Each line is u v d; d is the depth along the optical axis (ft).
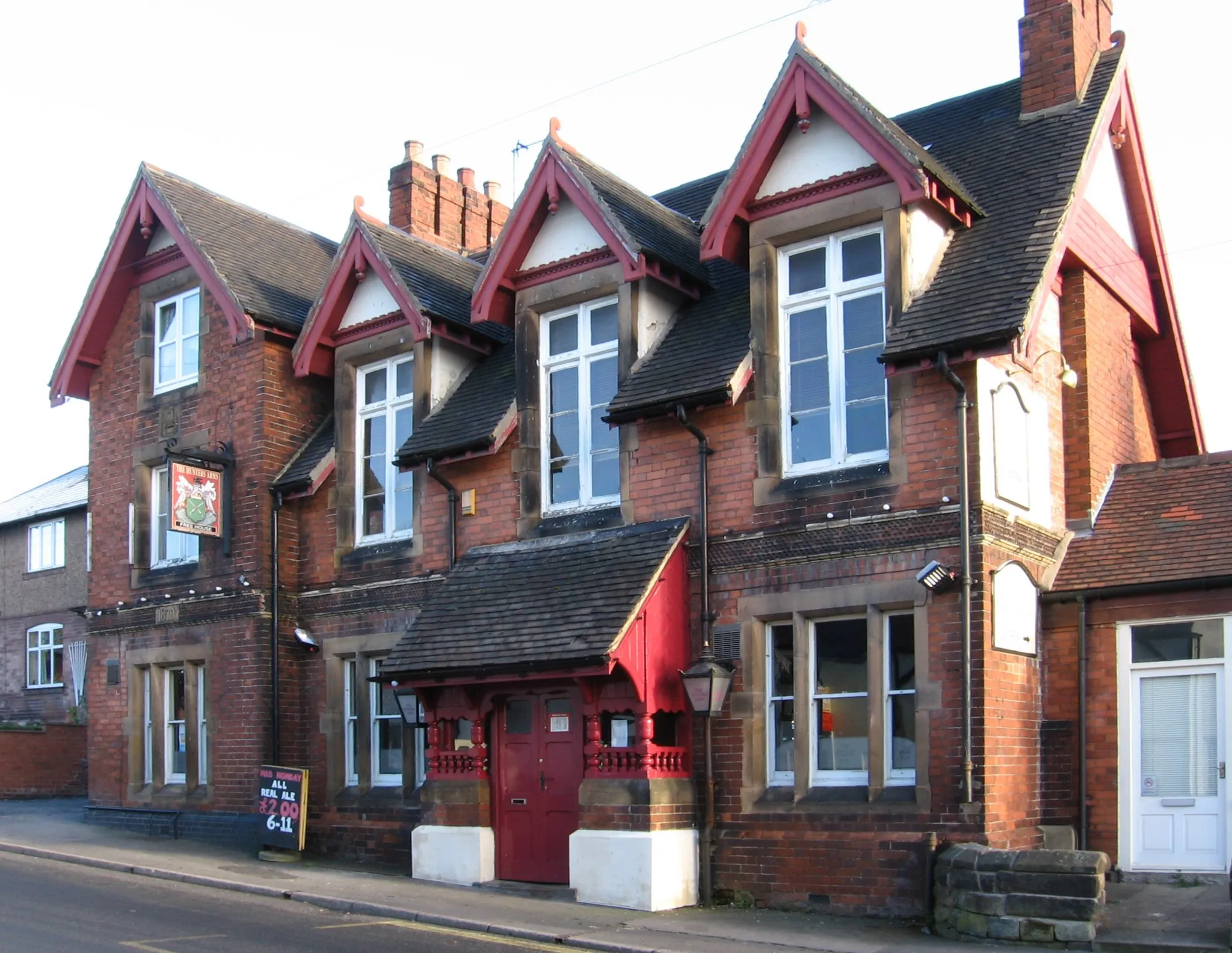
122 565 63.36
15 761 79.87
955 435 41.04
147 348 63.82
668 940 36.70
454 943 36.52
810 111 45.01
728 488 45.47
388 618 54.70
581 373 50.60
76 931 36.83
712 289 51.13
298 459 59.16
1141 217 52.75
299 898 43.80
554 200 50.01
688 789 44.09
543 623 44.70
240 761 56.90
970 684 39.65
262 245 64.08
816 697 43.32
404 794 53.36
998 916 36.09
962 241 44.93
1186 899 38.40
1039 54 50.39
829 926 38.83
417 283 55.31
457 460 51.83
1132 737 42.63
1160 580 42.50
